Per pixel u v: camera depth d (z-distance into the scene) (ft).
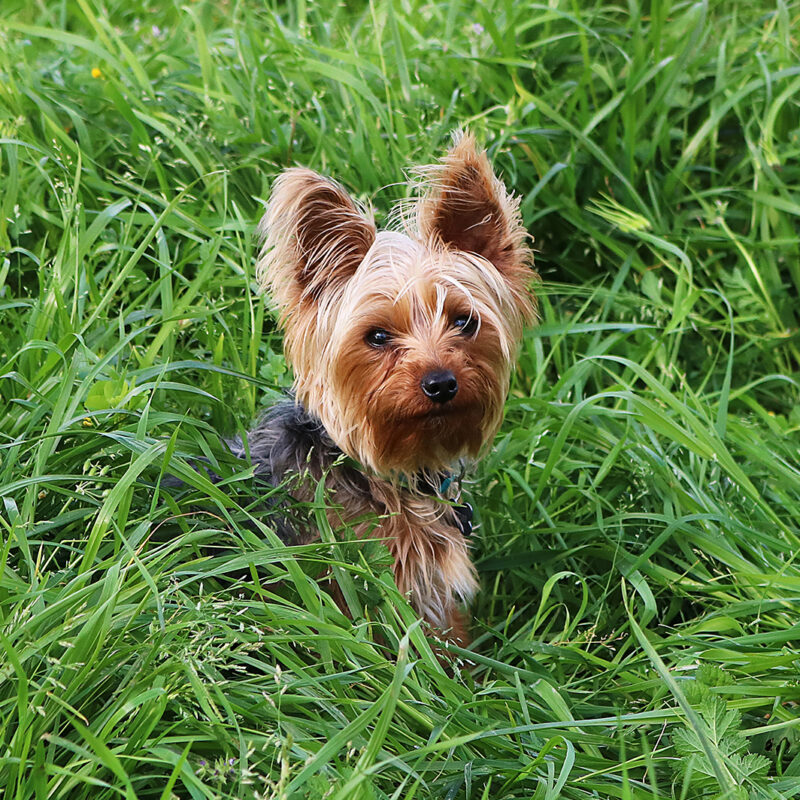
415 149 4.67
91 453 3.89
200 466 3.91
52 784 3.47
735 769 3.59
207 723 3.57
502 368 4.05
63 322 4.03
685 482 4.31
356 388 3.98
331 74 4.65
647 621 3.96
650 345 4.63
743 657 3.85
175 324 4.18
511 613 4.11
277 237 3.98
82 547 3.85
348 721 3.65
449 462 4.07
